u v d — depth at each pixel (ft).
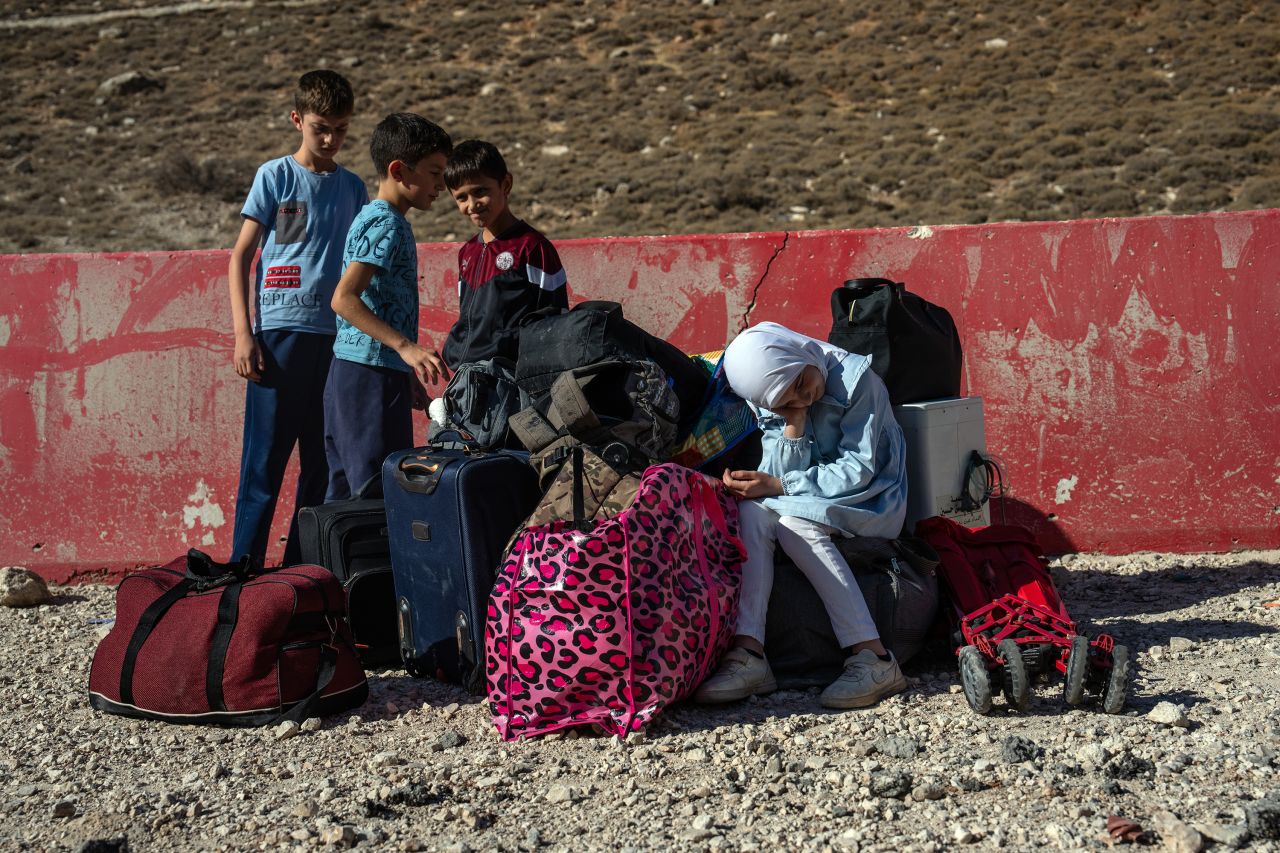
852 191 122.31
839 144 146.41
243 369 23.80
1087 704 17.67
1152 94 145.69
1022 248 27.61
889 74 173.99
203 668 18.39
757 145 145.79
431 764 16.47
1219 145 122.01
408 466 19.63
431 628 19.92
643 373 18.71
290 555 23.40
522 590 17.29
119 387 30.09
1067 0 192.13
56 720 19.21
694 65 187.01
